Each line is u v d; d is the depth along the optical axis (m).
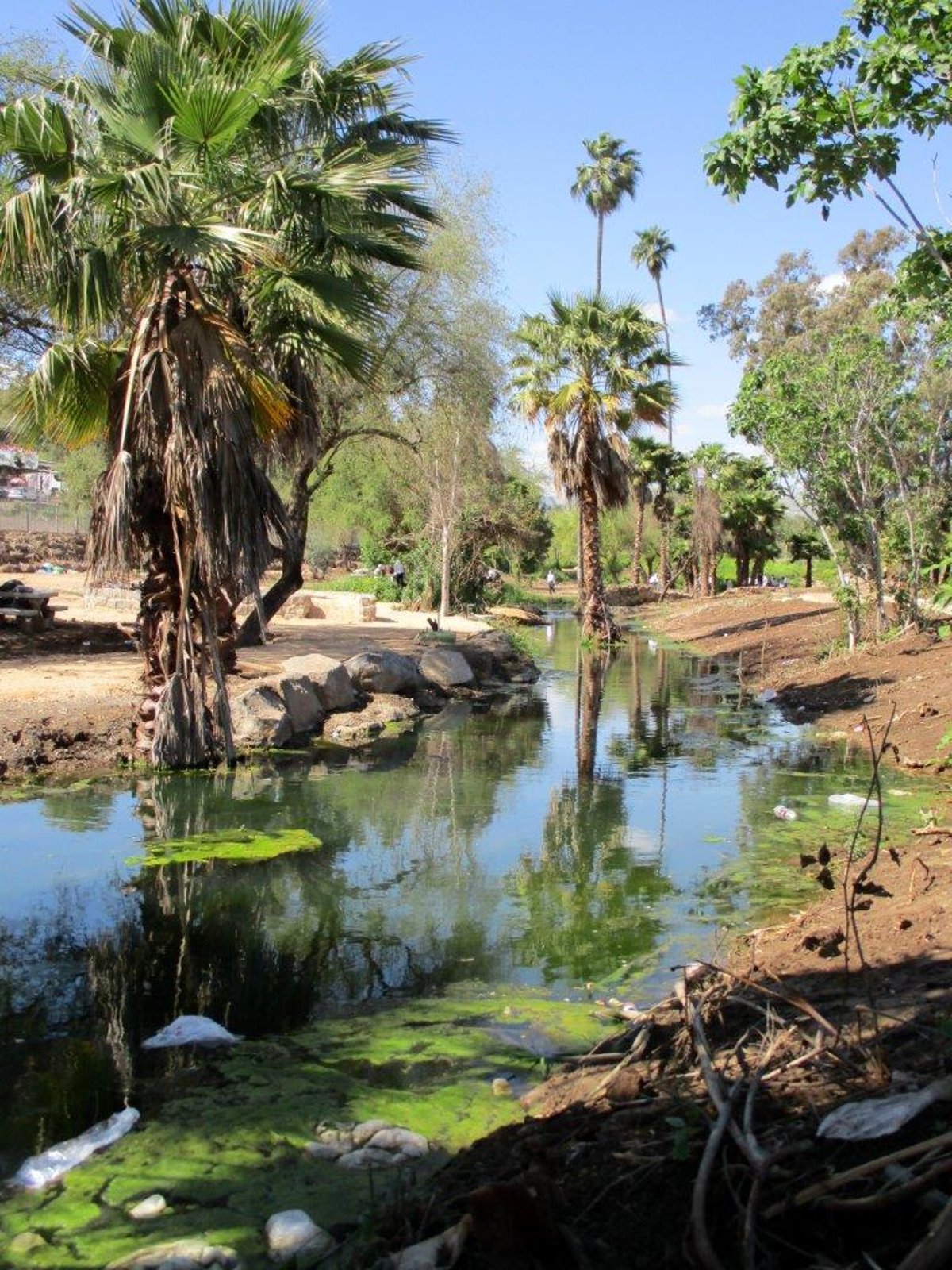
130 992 6.07
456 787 11.44
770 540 51.19
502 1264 3.07
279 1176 4.12
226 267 10.40
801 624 27.39
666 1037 4.81
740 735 14.91
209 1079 4.98
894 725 13.99
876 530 20.09
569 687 20.94
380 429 19.66
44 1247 3.68
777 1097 3.67
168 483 10.16
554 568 72.12
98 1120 4.61
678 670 24.11
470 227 19.62
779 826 9.48
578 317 25.42
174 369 9.98
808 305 47.47
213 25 10.55
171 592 11.41
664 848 9.02
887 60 8.12
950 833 8.48
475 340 19.23
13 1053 5.28
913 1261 2.51
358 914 7.39
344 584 36.75
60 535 42.56
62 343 10.71
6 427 17.38
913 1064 3.80
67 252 9.60
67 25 10.52
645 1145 3.57
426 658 19.22
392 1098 4.76
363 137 12.14
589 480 26.98
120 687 13.59
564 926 7.13
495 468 28.83
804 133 8.58
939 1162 2.88
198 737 11.66
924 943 5.51
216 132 9.69
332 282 10.83
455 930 7.09
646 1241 3.11
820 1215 2.97
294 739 13.80
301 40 10.60
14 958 6.55
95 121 10.18
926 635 19.12
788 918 7.00
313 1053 5.25
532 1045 5.30
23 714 12.07
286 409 10.95
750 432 20.95
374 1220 3.63
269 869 8.38
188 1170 4.17
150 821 9.69
